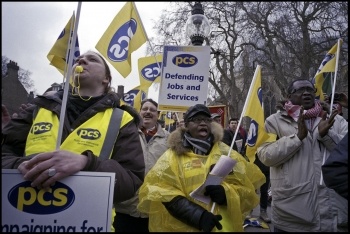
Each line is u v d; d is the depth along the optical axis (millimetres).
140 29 3998
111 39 3992
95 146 2037
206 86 3904
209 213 2256
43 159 1771
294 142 2762
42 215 1733
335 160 2092
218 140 2672
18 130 2152
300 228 2736
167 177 2449
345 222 2674
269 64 13281
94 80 2277
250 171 2756
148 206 2500
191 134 2658
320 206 2713
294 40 8117
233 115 15109
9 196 1729
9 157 1987
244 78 14641
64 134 2090
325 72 3729
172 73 3951
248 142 3057
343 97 3504
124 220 3330
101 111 2178
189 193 2438
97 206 1766
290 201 2768
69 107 2209
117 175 1925
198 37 5457
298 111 3000
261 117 2996
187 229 2322
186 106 3900
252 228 5363
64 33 2818
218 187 2307
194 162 2516
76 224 1742
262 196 5973
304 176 2770
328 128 2768
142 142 3586
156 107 4004
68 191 1764
